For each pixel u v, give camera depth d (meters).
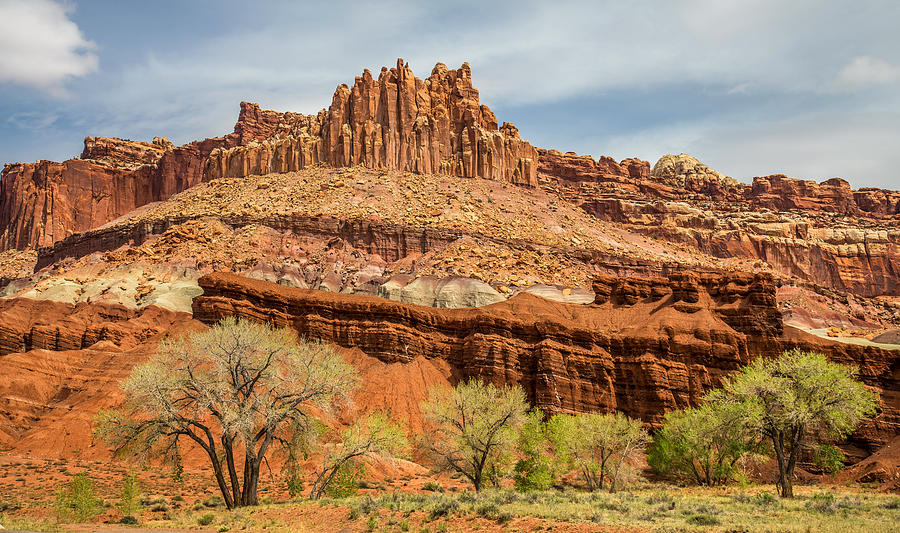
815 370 52.00
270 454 69.06
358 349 93.62
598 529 28.53
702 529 27.88
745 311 97.38
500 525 30.86
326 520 34.75
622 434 63.41
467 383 91.50
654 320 97.19
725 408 52.34
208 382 43.62
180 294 121.75
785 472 49.56
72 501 42.75
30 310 119.06
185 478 62.09
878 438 85.75
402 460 70.56
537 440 60.94
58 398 83.38
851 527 28.09
